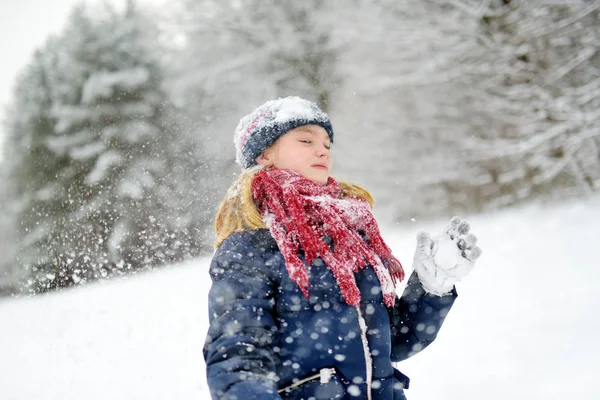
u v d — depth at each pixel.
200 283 6.28
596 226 5.84
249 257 1.29
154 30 21.00
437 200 15.08
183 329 4.18
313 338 1.25
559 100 10.38
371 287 1.33
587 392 1.94
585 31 10.77
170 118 19.30
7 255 20.19
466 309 3.56
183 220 12.58
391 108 15.09
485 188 14.23
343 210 1.38
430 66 12.05
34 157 20.81
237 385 1.12
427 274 1.42
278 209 1.31
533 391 2.04
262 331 1.21
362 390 1.24
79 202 18.88
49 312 6.25
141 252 12.50
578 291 3.41
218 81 17.64
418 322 1.45
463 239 1.41
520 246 5.72
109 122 19.77
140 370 3.29
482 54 11.95
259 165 1.50
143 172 18.20
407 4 12.40
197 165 18.36
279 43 16.98
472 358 2.56
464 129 13.88
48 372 3.64
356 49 13.69
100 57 20.81
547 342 2.55
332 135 1.59
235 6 17.75
